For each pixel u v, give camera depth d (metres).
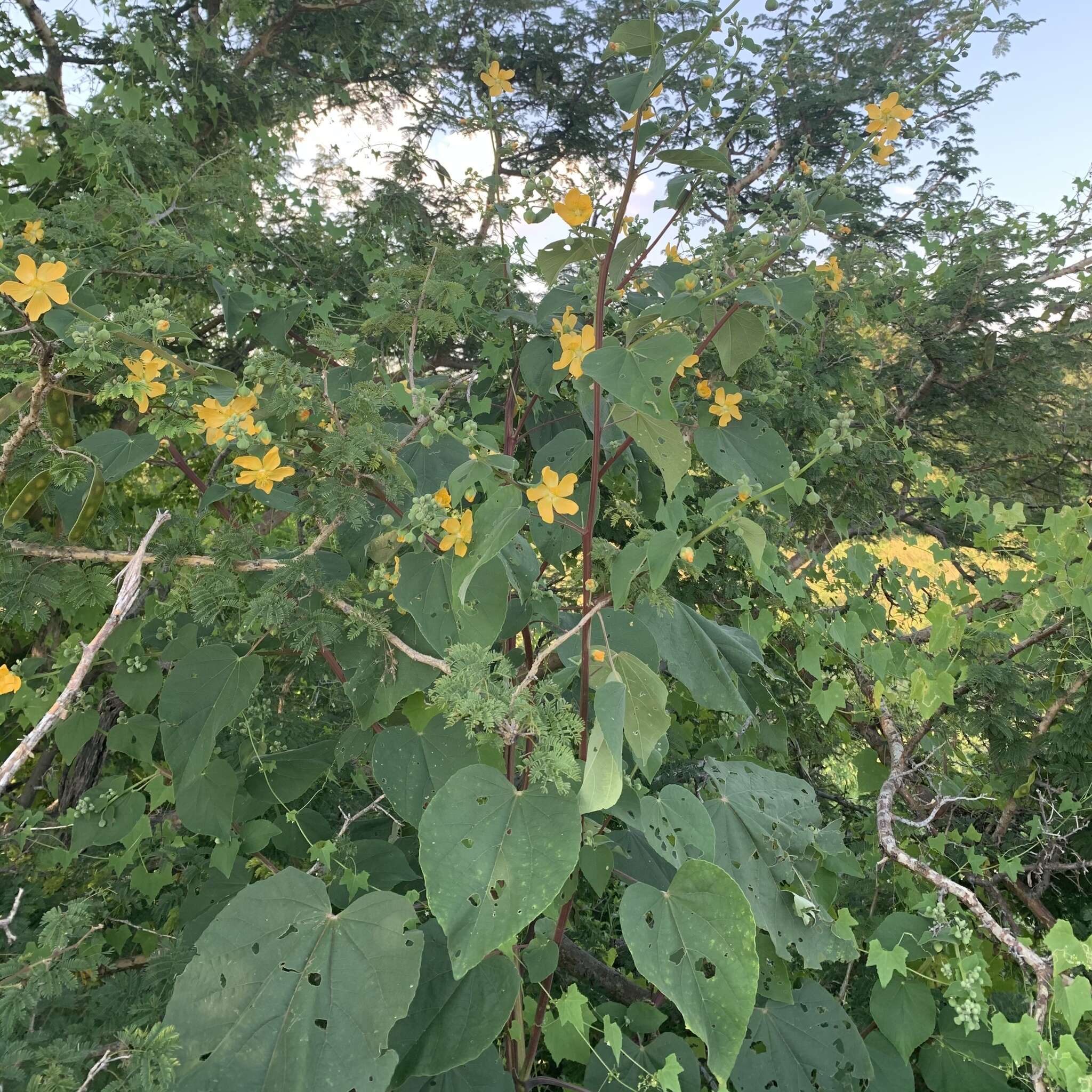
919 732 2.54
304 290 3.39
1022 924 2.36
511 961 1.45
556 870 1.13
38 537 1.52
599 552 1.43
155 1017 1.47
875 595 3.17
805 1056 1.77
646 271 2.20
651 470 2.54
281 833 2.10
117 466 1.58
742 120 2.15
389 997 1.21
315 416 1.57
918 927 1.72
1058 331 5.20
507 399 2.71
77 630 2.73
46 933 1.08
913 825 2.02
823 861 1.87
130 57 3.74
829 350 3.82
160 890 2.53
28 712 2.06
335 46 5.84
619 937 3.18
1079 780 2.47
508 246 2.99
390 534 1.60
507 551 1.61
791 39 2.09
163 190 3.11
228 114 4.33
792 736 3.39
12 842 2.44
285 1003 1.21
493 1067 1.58
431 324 2.36
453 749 1.65
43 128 3.41
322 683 2.65
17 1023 1.13
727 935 1.20
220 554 1.57
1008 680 2.51
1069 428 6.11
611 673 1.30
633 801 1.43
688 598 2.96
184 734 1.74
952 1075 1.76
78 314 1.50
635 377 1.16
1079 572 2.32
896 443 3.74
